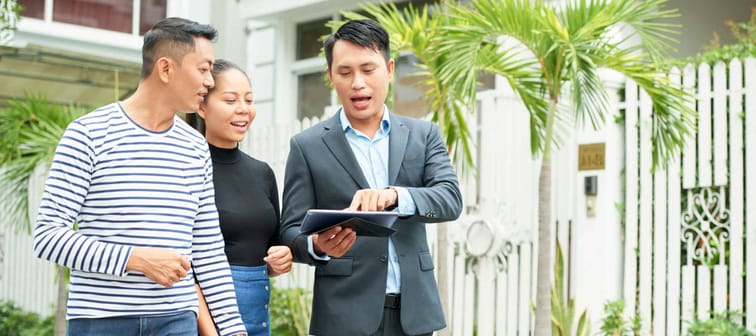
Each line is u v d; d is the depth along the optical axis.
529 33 5.47
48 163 7.48
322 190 3.78
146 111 3.31
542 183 5.58
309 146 3.83
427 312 3.71
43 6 10.02
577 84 5.13
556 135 6.32
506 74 5.95
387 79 3.79
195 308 3.39
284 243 3.82
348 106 3.75
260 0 10.31
